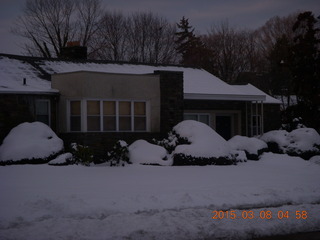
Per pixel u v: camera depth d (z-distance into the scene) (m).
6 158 17.17
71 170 16.20
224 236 8.60
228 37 50.75
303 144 21.67
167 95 21.67
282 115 27.38
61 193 11.98
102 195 11.88
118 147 18.36
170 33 50.84
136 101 20.84
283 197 12.30
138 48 48.56
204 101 25.31
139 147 19.19
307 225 9.59
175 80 21.95
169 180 14.77
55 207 10.17
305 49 25.69
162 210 10.62
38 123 18.73
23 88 19.50
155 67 27.66
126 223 9.16
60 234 8.26
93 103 19.66
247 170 17.67
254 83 42.97
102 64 26.11
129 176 15.38
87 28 47.50
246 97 25.31
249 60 50.78
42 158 17.59
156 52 49.16
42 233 8.31
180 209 10.78
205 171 17.00
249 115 27.30
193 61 47.84
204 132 19.75
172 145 20.00
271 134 23.06
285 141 22.19
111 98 20.05
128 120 20.58
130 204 10.84
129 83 20.55
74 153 17.97
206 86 25.55
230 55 49.94
